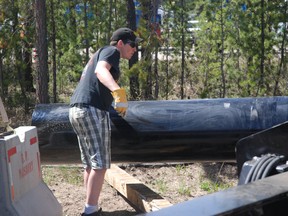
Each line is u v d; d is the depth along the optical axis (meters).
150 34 10.26
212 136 5.63
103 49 5.18
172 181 7.19
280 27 10.36
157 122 5.69
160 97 11.15
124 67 11.05
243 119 5.63
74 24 10.99
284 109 5.65
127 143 5.73
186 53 10.97
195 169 7.61
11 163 4.19
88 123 5.11
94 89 5.12
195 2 10.66
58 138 5.83
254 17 10.23
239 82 10.61
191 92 11.16
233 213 2.28
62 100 11.91
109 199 6.34
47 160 6.02
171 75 11.16
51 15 11.12
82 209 6.03
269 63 10.49
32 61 11.72
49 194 4.95
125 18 10.98
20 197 4.35
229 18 10.41
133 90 10.76
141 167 7.74
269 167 3.43
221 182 7.11
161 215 2.19
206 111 5.73
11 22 10.99
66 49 11.23
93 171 5.19
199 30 10.73
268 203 2.50
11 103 11.23
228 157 5.80
